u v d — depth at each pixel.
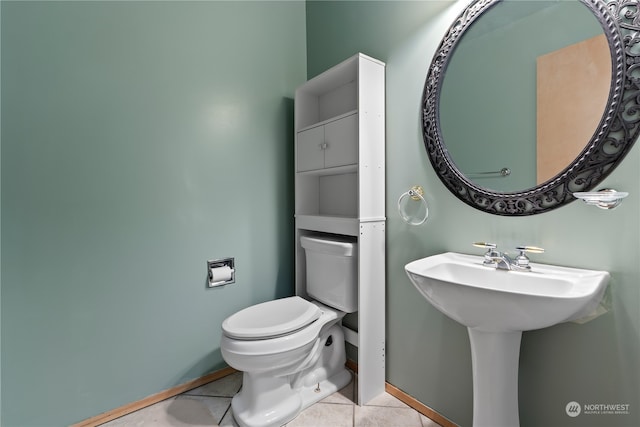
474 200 1.20
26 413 1.24
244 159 1.80
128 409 1.44
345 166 1.52
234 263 1.77
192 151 1.61
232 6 1.75
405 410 1.43
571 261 0.97
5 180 1.18
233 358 1.23
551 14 1.00
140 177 1.47
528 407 1.07
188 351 1.62
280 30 1.96
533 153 1.04
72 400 1.32
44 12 1.24
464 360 1.26
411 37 1.41
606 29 0.89
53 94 1.26
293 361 1.31
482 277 1.06
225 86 1.72
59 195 1.28
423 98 1.36
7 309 1.20
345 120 1.51
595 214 0.92
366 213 1.45
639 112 0.84
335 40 1.84
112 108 1.39
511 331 0.92
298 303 1.55
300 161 1.85
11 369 1.21
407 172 1.44
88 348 1.36
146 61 1.47
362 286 1.44
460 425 1.28
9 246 1.20
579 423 0.96
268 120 1.90
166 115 1.53
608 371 0.91
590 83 0.92
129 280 1.45
